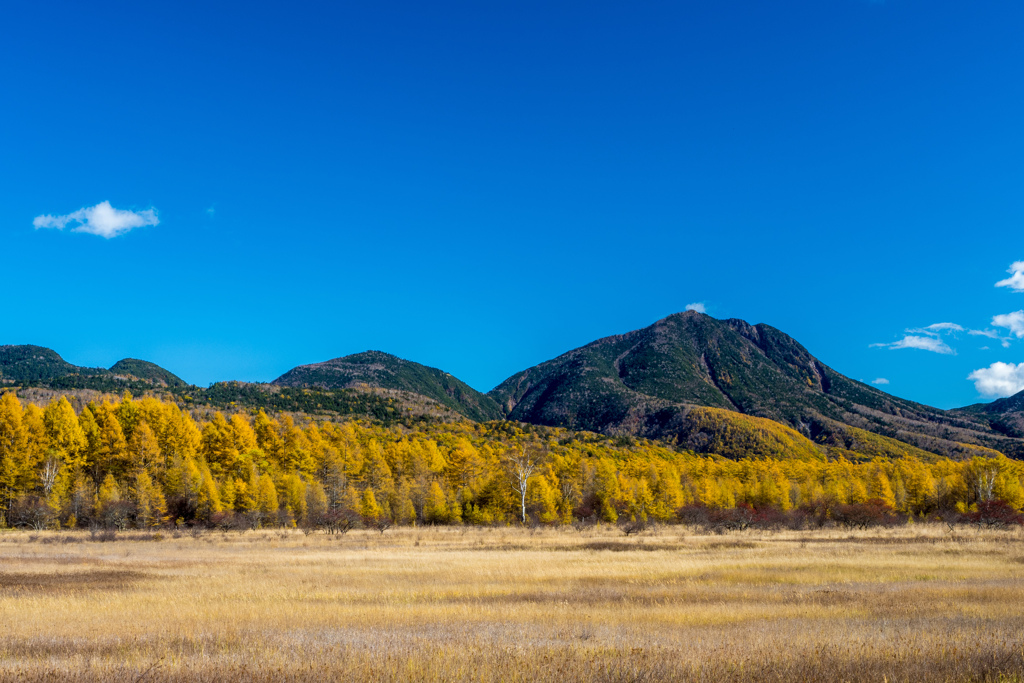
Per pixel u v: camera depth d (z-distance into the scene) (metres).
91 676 11.18
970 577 28.11
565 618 17.91
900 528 71.19
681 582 27.02
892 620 17.09
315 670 11.16
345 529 69.38
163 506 77.12
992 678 10.66
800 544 48.03
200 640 14.65
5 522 76.25
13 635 15.84
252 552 44.81
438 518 85.62
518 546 49.31
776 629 15.73
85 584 26.36
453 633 15.11
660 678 10.64
